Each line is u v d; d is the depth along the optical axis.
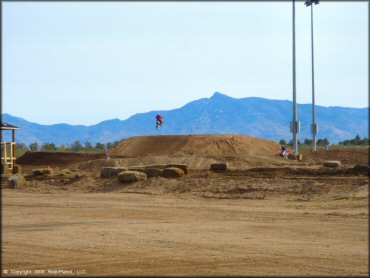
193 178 44.31
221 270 18.27
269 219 28.62
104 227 27.28
